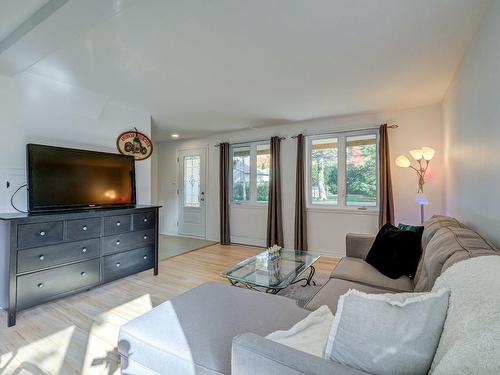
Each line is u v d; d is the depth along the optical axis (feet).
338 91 10.11
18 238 7.06
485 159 5.69
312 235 14.53
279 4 5.28
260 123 15.03
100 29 6.11
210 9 5.41
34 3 5.39
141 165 12.53
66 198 8.91
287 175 15.20
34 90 8.84
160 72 8.46
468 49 6.86
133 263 10.13
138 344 3.97
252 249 15.70
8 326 6.85
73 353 5.81
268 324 4.31
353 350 2.54
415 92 10.21
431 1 5.23
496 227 5.11
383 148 12.41
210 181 18.37
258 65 7.98
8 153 8.30
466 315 2.38
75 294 8.86
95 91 10.11
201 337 3.95
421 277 5.68
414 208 12.17
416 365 2.42
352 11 5.52
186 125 15.51
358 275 6.94
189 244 16.92
